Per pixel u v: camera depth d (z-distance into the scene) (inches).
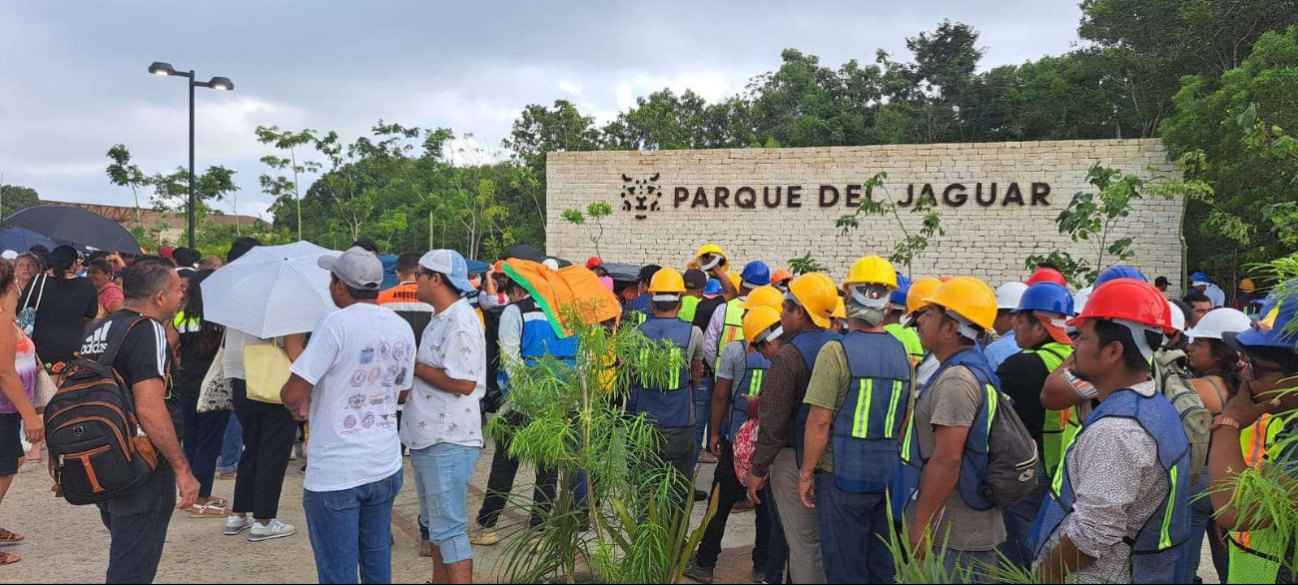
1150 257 642.2
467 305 169.3
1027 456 125.5
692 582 189.6
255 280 199.6
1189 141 608.4
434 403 164.1
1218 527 146.2
